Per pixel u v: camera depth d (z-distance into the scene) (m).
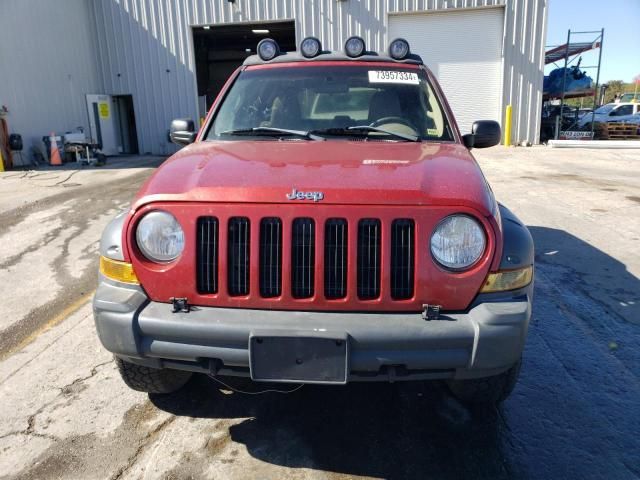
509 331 2.13
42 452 2.51
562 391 3.04
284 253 2.16
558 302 4.32
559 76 20.58
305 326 2.11
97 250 5.94
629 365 3.33
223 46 23.67
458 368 2.19
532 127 17.48
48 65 15.50
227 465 2.43
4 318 4.07
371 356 2.11
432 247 2.17
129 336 2.21
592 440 2.61
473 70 17.44
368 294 2.20
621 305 4.25
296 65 3.70
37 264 5.46
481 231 2.20
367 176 2.33
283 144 2.99
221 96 3.58
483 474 2.38
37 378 3.17
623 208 7.50
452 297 2.18
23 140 14.40
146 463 2.44
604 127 20.44
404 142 3.11
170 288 2.25
